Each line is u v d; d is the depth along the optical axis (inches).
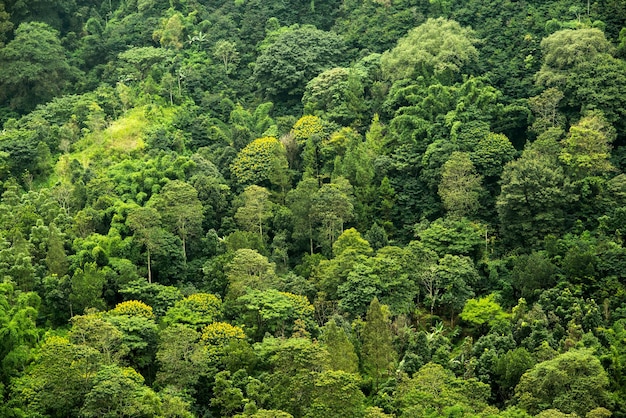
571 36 5748.0
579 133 5162.4
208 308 4453.7
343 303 4537.4
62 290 4480.8
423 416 3599.9
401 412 3742.6
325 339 4114.2
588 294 4549.7
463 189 5152.6
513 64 6003.9
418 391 3772.1
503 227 5034.5
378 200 5378.9
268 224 5295.3
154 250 4822.8
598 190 5022.1
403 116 5689.0
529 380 3806.6
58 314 4475.9
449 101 5762.8
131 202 5177.2
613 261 4559.5
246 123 6210.6
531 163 4992.6
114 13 7539.4
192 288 4751.5
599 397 3725.4
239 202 5339.6
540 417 3523.6
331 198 5098.4
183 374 3983.8
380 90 6102.4
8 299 4188.0
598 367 3757.4
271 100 6491.1
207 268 4862.2
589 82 5502.0
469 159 5255.9
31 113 6338.6
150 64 6658.5
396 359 4232.3
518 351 4003.4
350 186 5300.2
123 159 5703.7
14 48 6624.0
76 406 3693.4
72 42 7185.0
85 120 6156.5
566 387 3754.9
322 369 3858.3
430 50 6107.3
